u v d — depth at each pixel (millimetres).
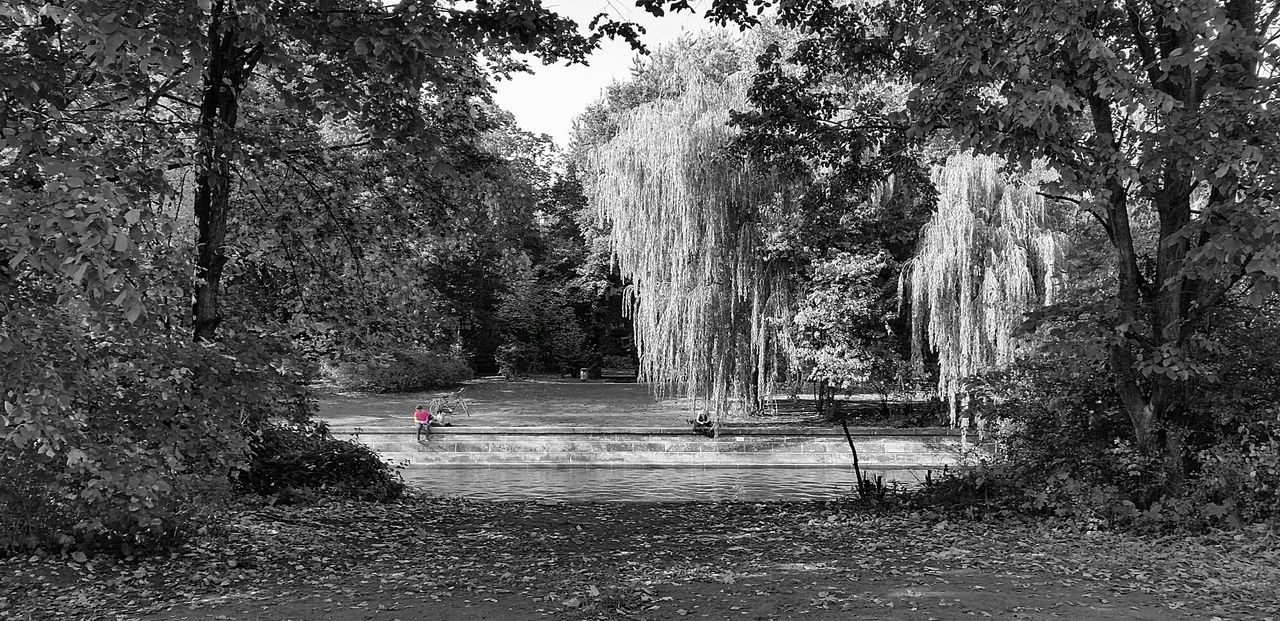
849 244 29906
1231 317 11008
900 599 6848
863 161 16359
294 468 14031
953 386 26375
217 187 11570
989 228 25984
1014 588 7246
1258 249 8500
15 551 7859
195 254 7602
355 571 8320
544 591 7379
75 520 7895
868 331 31000
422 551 9695
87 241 5004
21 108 6766
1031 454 12719
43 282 6199
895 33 10594
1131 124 11289
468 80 13891
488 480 23516
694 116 27359
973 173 26000
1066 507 11141
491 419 35219
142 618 6379
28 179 6164
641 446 27672
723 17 12812
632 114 28609
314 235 14820
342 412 35750
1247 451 10695
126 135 9477
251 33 8383
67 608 6551
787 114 14836
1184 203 10938
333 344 15258
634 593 7180
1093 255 12406
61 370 6246
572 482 23219
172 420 7555
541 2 9422
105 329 6906
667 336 28188
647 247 27703
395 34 8375
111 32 6109
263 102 13656
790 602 6785
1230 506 10000
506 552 9766
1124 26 11086
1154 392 11125
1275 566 8117
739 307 29000
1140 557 8688
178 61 6812
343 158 14656
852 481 23812
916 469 26781
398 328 15688
